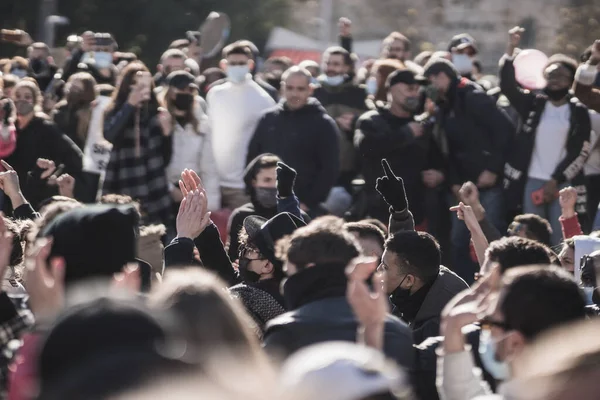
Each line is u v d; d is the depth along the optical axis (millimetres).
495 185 12453
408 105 12242
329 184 12242
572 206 9422
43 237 4270
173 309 3621
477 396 4504
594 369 2615
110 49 15500
